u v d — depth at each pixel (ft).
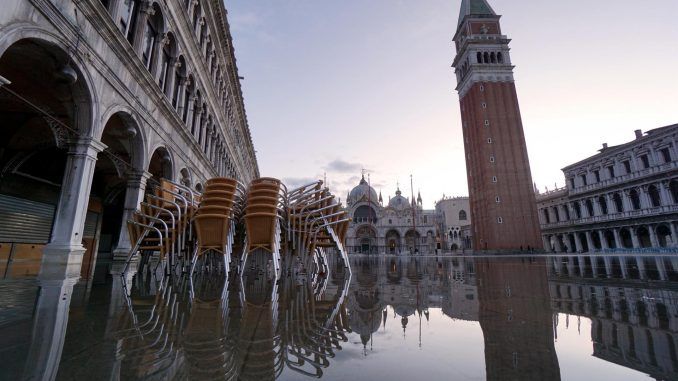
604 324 9.09
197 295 14.67
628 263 55.62
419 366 5.80
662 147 156.66
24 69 27.32
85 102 27.76
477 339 7.70
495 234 172.04
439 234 337.52
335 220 28.84
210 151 76.69
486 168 180.14
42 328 8.30
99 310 10.83
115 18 31.35
